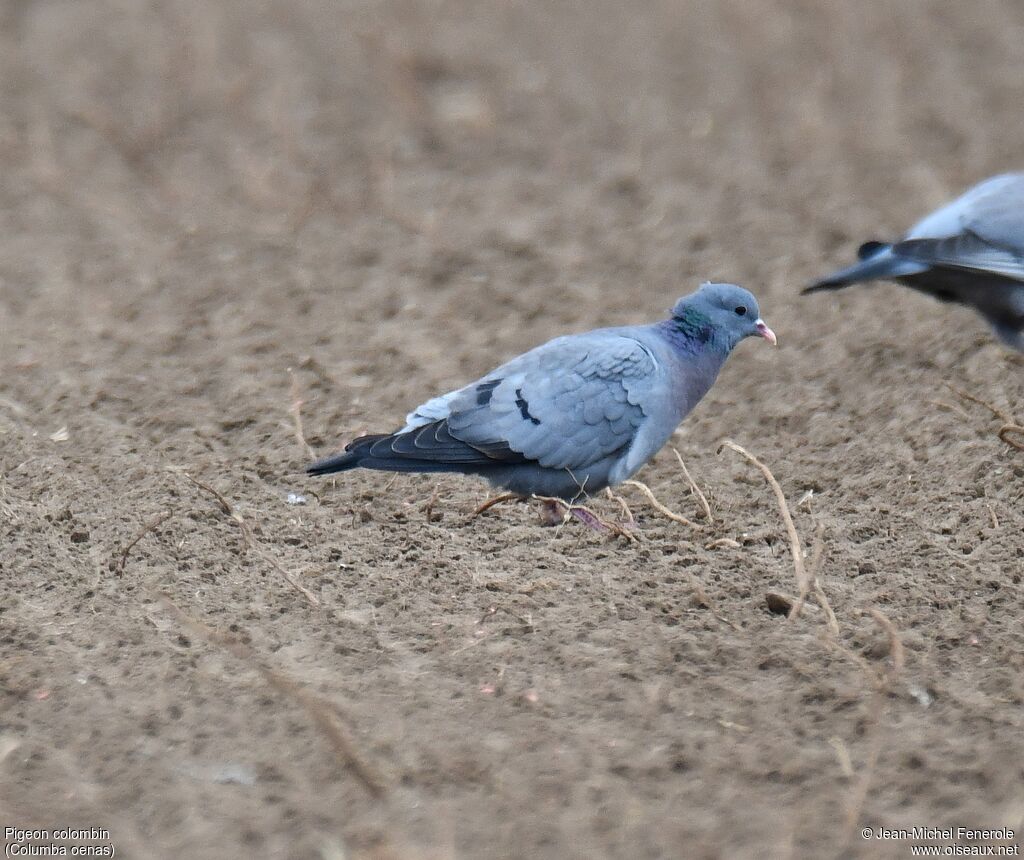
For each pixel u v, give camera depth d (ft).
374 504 39.99
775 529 38.06
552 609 34.01
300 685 30.53
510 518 39.19
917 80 84.89
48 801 26.86
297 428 43.91
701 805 26.86
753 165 72.23
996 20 96.43
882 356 49.55
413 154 74.95
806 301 55.57
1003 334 44.60
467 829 26.04
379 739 28.58
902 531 38.19
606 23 97.91
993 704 30.07
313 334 52.60
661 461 43.27
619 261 60.44
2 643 31.99
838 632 32.60
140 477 40.73
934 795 27.12
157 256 61.05
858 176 70.03
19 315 54.44
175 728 29.04
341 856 25.30
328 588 35.09
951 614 33.73
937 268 42.37
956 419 44.04
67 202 67.77
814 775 27.76
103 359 49.96
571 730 29.12
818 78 84.99
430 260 60.23
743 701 30.22
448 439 35.81
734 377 49.32
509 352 51.21
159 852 25.52
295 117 79.92
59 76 85.71
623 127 78.64
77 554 36.40
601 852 25.46
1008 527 37.81
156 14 98.27
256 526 38.24
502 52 91.35
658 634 32.73
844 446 43.86
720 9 100.07
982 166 70.18
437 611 33.96
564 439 35.70
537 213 66.54
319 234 63.67
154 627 32.83
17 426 44.11
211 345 51.65
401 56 86.84
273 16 98.12
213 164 73.36
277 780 27.53
